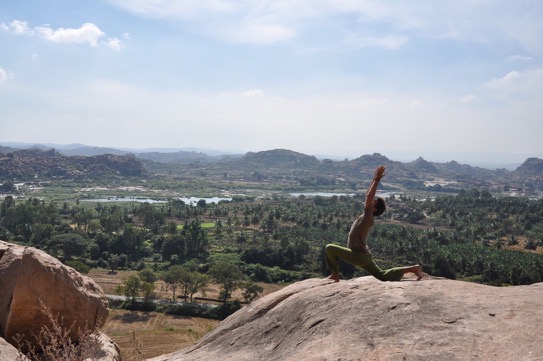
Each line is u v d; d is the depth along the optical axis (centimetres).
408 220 17550
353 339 517
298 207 19162
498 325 471
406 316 525
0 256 977
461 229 14850
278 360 568
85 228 12438
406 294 578
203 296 7438
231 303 6544
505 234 14162
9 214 11938
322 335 561
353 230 702
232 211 18350
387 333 506
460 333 470
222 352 693
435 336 475
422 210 19500
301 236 12381
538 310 490
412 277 745
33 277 879
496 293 556
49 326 893
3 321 895
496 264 9088
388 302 566
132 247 10162
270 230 13700
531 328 453
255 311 745
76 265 7975
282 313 682
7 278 915
